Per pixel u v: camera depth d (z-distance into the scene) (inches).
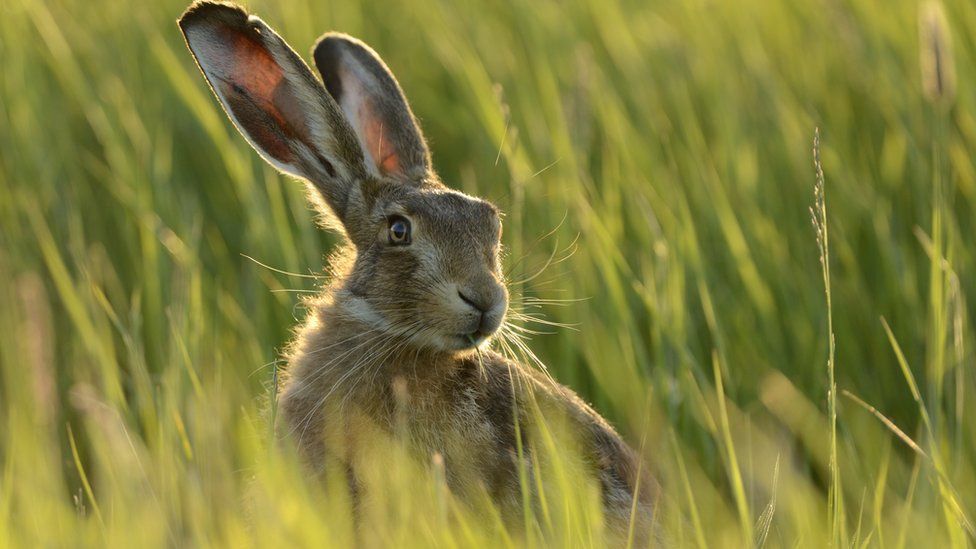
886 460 358.9
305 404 335.9
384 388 335.0
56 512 312.5
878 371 433.7
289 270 422.9
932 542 305.9
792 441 404.2
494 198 474.6
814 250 455.8
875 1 518.0
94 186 502.3
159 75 525.7
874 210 454.3
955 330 378.0
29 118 502.0
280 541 287.6
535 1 555.8
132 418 356.8
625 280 435.8
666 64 525.0
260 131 369.1
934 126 467.2
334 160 360.2
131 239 465.4
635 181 454.0
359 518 312.5
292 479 300.7
